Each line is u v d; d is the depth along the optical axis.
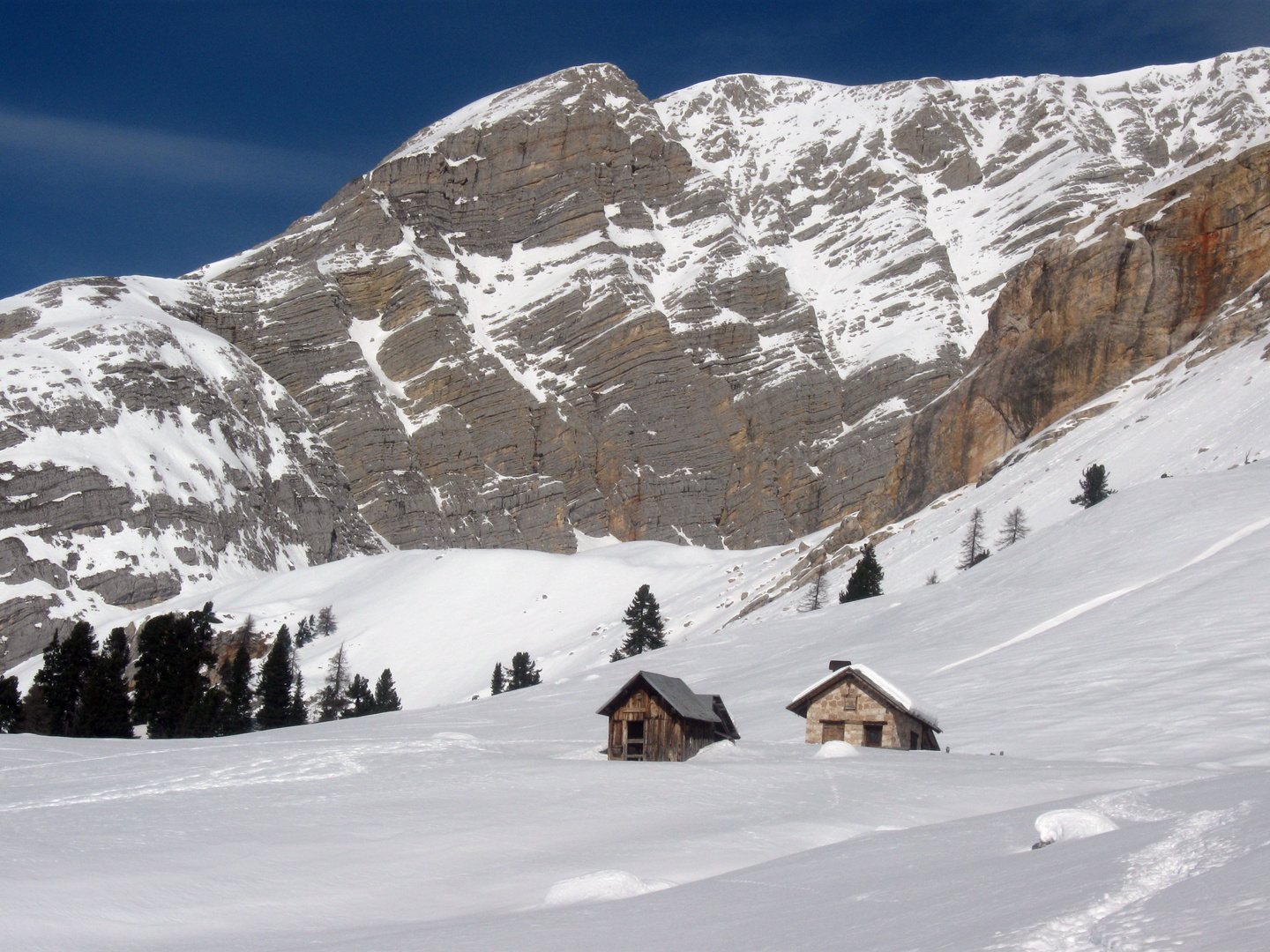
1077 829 20.00
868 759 43.91
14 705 118.00
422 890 25.44
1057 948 12.16
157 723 115.06
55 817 33.97
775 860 24.34
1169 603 70.88
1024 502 128.88
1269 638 59.50
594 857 27.61
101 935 22.06
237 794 38.03
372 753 48.59
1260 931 10.76
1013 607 83.62
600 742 59.34
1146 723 48.94
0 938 21.39
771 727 62.25
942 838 23.61
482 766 43.06
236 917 23.55
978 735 52.25
